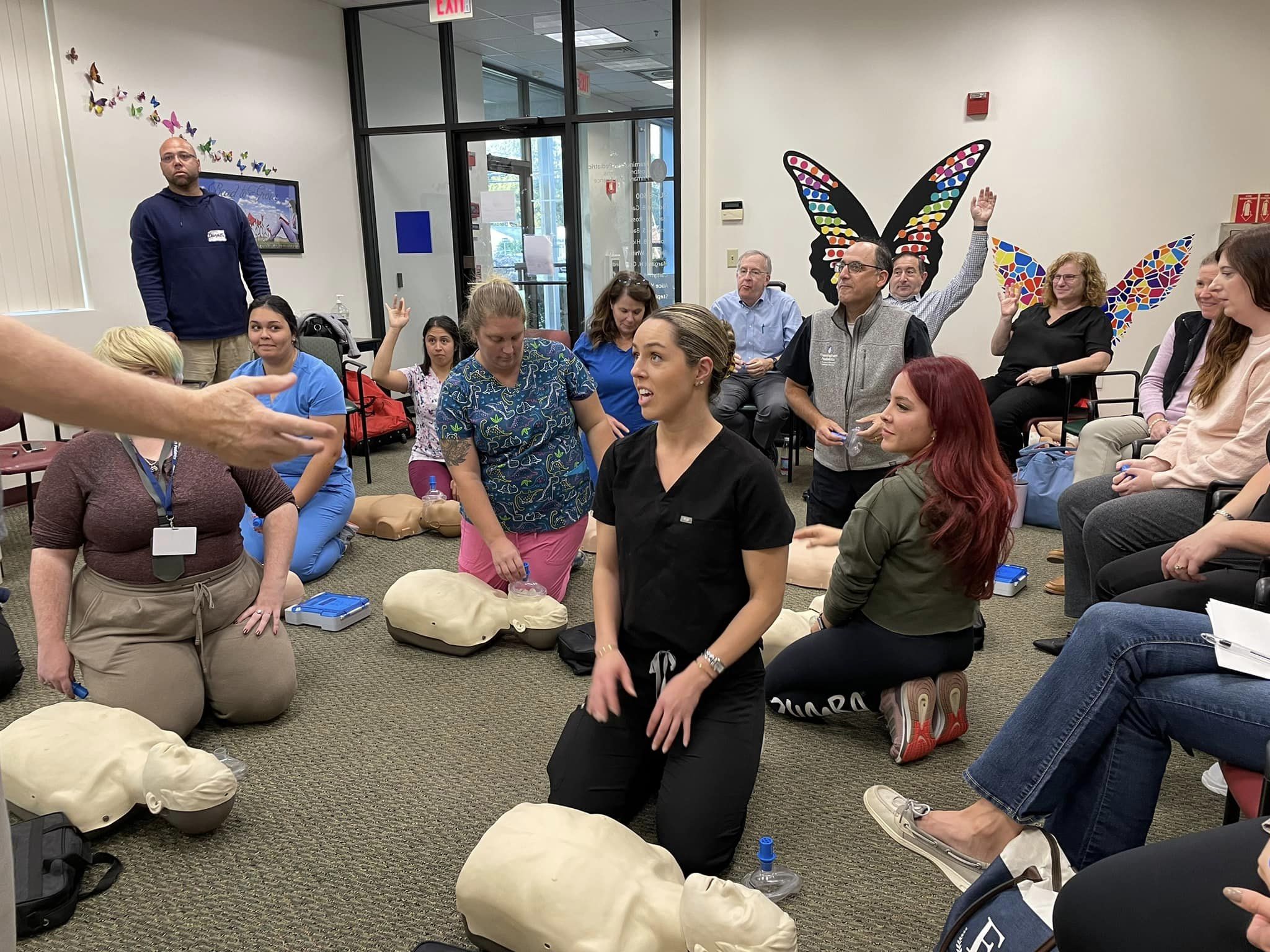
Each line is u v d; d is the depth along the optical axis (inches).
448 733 86.6
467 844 69.1
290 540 90.7
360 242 278.2
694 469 65.6
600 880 52.5
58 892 59.6
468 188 269.7
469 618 104.3
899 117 220.4
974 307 223.0
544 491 113.3
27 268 177.6
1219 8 191.3
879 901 61.8
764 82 229.9
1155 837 68.8
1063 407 169.0
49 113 180.1
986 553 74.3
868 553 76.0
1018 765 57.0
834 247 232.5
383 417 227.1
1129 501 94.3
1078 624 56.4
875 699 83.0
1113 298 211.8
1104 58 201.6
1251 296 86.1
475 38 260.7
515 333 105.7
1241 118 194.5
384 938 58.9
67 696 79.7
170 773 66.8
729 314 193.3
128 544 80.2
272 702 87.0
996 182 215.5
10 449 146.6
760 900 50.2
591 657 99.2
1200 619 54.6
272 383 33.4
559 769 67.6
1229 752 49.8
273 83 237.3
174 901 62.5
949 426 74.2
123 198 195.2
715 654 64.0
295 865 66.5
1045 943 42.2
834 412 123.6
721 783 63.4
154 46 200.4
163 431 30.5
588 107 252.8
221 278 173.6
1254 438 85.4
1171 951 36.9
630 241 257.8
